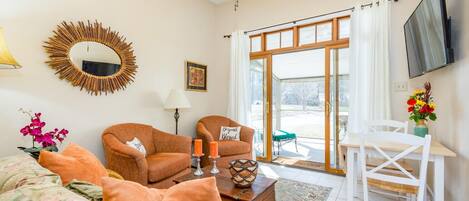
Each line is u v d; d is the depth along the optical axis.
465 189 1.71
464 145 1.71
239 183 1.72
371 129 2.80
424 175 1.60
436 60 1.89
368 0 3.05
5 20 2.00
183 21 3.79
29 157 1.42
